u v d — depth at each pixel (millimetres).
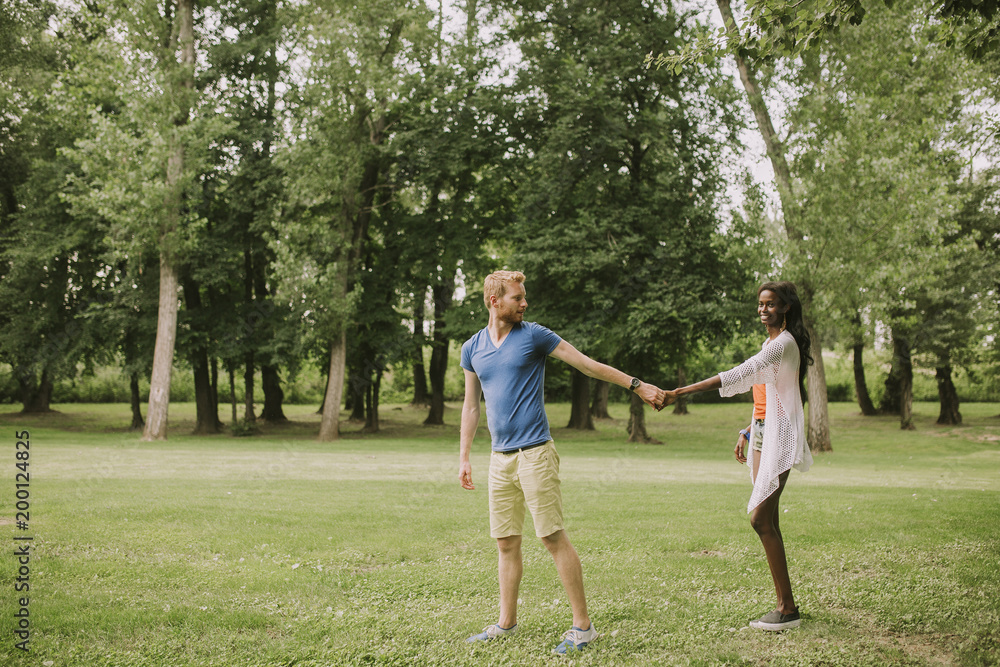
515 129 22922
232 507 6871
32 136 24328
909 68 18344
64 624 3527
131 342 24359
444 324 26344
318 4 22203
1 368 35281
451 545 5441
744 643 3391
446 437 24172
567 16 22297
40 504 6781
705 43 6488
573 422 28609
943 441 23656
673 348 21641
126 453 14164
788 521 6398
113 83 19391
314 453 15641
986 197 25750
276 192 22031
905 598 4066
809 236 18047
